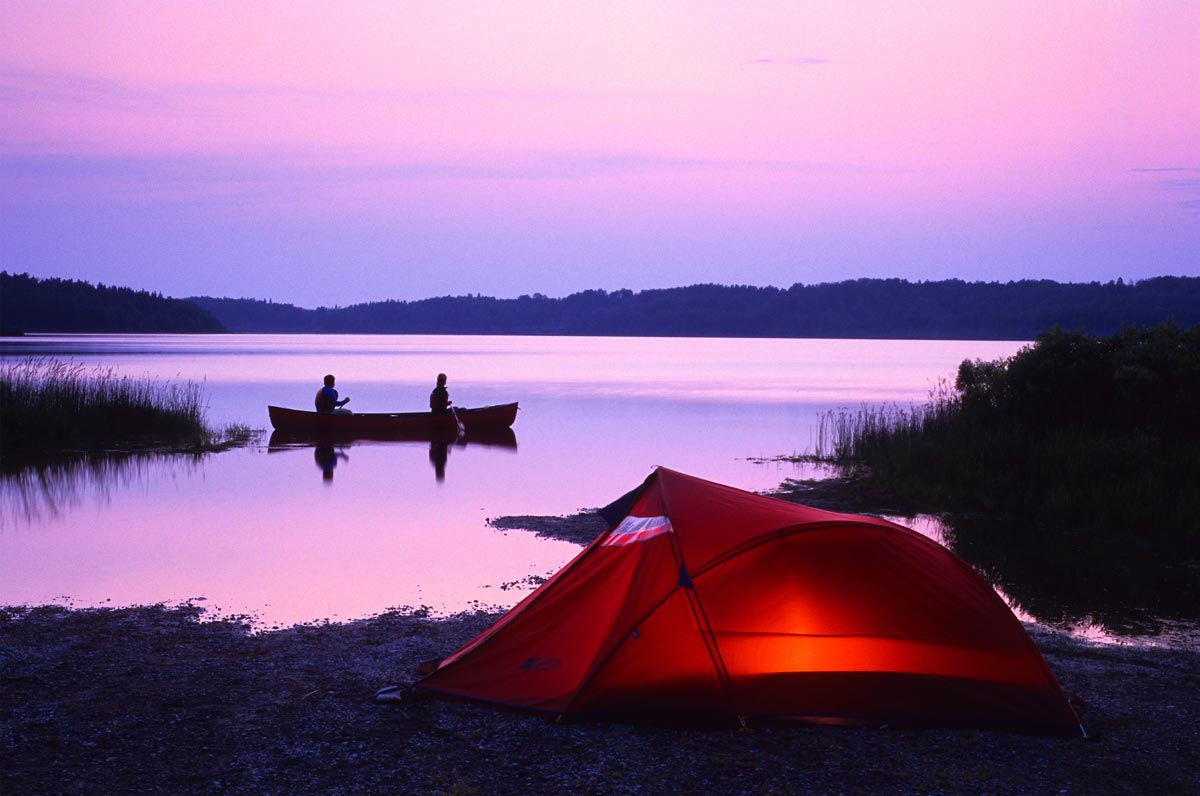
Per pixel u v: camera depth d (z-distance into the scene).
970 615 6.79
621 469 20.44
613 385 51.66
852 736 6.32
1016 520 14.39
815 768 5.83
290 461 21.59
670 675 6.59
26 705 6.71
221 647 8.22
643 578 6.88
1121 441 16.05
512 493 17.33
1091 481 15.20
